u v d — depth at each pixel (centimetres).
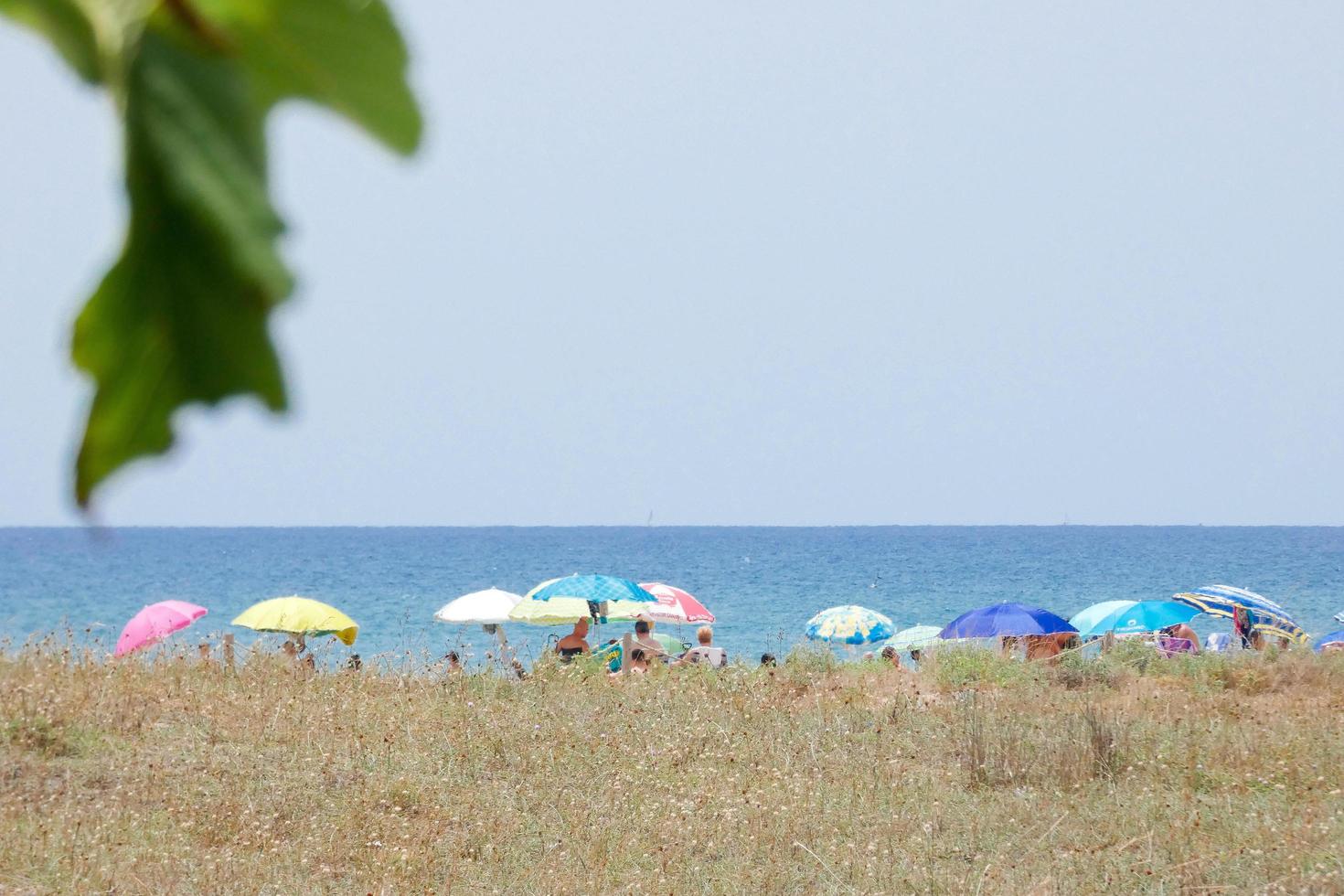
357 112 108
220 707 3544
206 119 101
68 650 3947
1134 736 3419
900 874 2370
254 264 97
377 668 4366
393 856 2422
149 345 95
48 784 2766
